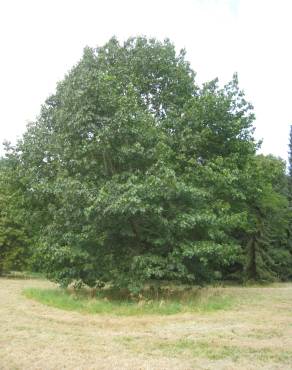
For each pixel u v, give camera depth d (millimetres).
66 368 7949
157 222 16906
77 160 17594
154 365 8234
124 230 17141
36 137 20453
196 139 18984
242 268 33188
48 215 20438
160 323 12594
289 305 17141
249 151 21562
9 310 14500
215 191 19562
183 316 13844
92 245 17828
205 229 18172
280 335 10992
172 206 17125
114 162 18266
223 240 20703
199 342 10148
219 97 20078
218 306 15953
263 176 23016
